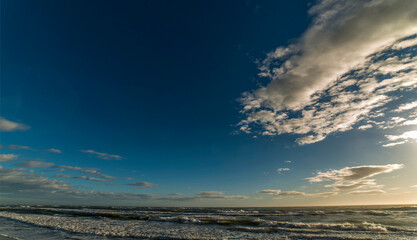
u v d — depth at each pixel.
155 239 17.92
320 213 56.56
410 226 25.97
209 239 17.98
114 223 29.53
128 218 38.25
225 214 52.16
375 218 39.62
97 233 20.28
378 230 22.33
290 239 18.02
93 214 47.47
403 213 53.56
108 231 21.62
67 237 18.19
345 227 23.95
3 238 17.62
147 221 32.91
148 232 21.31
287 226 25.89
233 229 23.69
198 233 20.97
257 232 21.75
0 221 30.98
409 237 18.48
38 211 58.19
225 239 17.97
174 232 21.52
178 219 33.22
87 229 22.78
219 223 29.72
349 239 17.89
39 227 24.38
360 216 44.69
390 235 19.48
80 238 17.77
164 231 22.11
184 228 24.67
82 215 44.69
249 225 27.36
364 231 21.84
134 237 18.58
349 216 45.06
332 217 42.75
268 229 23.36
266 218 40.44
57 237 18.20
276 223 28.05
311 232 21.52
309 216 45.81
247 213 57.06
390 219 37.19
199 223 30.12
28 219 32.97
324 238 18.33
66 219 34.69
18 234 19.69
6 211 57.16
